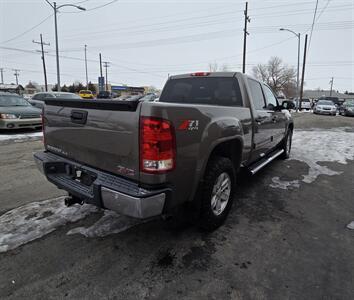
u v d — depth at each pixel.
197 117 2.36
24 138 8.84
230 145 3.24
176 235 2.87
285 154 6.34
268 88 5.01
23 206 3.51
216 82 3.97
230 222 3.19
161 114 2.00
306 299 2.01
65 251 2.55
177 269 2.33
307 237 2.89
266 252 2.60
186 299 2.00
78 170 2.61
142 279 2.20
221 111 2.79
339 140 9.34
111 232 2.90
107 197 2.16
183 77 4.34
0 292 2.04
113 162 2.27
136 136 2.04
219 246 2.69
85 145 2.50
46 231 2.90
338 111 28.11
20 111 9.62
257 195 4.08
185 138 2.22
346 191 4.30
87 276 2.22
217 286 2.13
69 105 2.63
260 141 4.15
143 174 2.05
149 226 3.04
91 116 2.38
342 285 2.16
